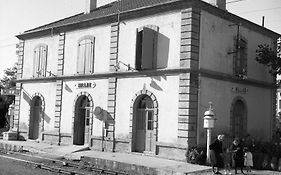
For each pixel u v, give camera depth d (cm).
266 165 1791
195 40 1897
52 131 2541
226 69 2117
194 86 1881
